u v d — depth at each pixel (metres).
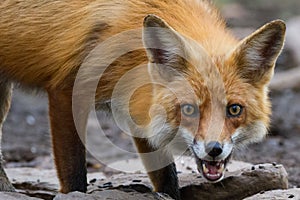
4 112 14.04
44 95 12.84
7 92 13.90
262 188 12.13
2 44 12.31
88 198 10.62
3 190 13.00
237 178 12.16
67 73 11.73
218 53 11.09
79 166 11.94
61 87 11.81
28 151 20.14
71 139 11.82
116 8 11.55
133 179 13.17
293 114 24.72
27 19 12.09
